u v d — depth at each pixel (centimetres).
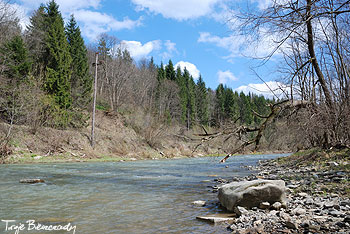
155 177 1309
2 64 2467
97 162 2369
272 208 577
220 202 698
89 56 6134
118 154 3055
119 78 5178
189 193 857
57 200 730
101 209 631
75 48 3822
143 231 468
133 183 1085
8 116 2472
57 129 2884
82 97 3688
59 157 2411
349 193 646
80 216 566
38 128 2617
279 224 460
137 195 817
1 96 2438
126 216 569
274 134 1010
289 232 415
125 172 1552
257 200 595
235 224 495
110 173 1480
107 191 885
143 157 3155
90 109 3972
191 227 490
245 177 1212
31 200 725
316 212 520
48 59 3061
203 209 636
